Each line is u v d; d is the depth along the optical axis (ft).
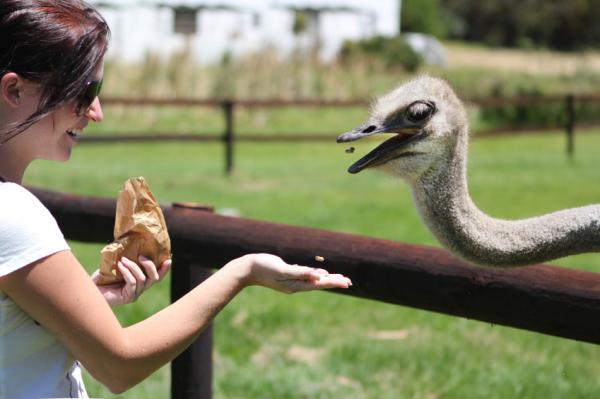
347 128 73.67
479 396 18.83
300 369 19.98
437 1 203.00
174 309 7.92
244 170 51.44
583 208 10.74
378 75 88.53
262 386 18.94
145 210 8.71
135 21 112.68
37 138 7.95
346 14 125.70
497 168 53.36
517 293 10.23
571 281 9.93
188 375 13.89
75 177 46.16
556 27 203.72
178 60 80.43
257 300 24.71
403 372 20.01
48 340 7.78
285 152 62.95
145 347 7.65
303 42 109.50
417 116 10.57
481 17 206.90
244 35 116.26
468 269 10.66
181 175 48.44
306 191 44.14
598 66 142.72
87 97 7.93
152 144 65.46
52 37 7.60
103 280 8.79
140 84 76.43
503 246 10.53
